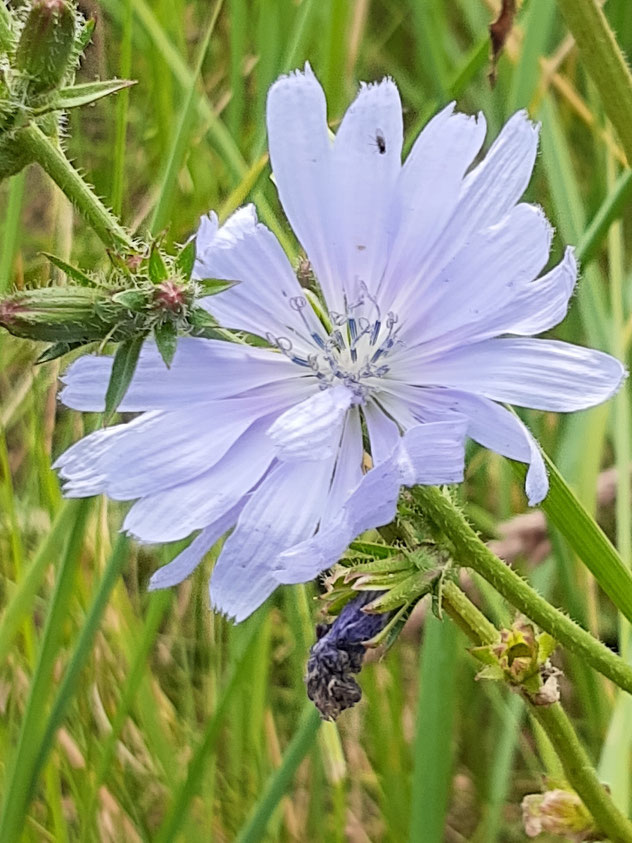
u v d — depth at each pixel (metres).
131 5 0.11
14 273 0.11
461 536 0.06
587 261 0.09
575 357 0.06
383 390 0.06
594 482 0.10
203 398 0.06
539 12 0.11
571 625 0.06
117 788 0.11
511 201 0.06
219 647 0.11
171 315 0.05
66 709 0.09
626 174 0.09
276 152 0.06
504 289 0.06
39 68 0.06
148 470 0.06
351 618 0.06
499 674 0.07
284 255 0.06
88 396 0.06
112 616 0.11
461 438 0.05
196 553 0.06
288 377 0.06
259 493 0.06
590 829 0.08
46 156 0.06
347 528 0.05
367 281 0.06
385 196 0.06
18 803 0.09
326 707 0.06
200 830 0.11
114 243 0.06
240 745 0.11
